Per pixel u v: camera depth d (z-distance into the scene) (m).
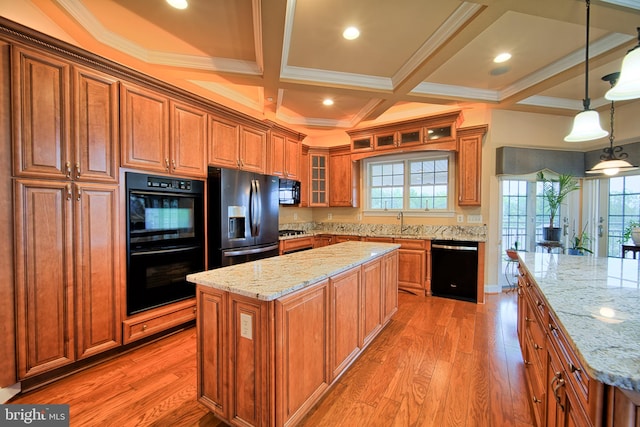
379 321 2.57
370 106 3.98
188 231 2.78
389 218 4.83
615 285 1.45
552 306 1.15
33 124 1.78
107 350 2.17
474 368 2.14
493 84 3.28
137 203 2.34
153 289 2.45
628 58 1.38
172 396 1.82
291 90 3.47
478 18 1.99
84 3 1.99
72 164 1.95
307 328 1.58
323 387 1.72
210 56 2.69
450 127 3.81
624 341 0.84
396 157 4.77
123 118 2.24
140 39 2.43
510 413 1.67
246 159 3.48
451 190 4.23
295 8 2.02
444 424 1.59
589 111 1.75
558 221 4.19
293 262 2.06
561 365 1.06
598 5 1.81
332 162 5.14
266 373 1.37
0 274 1.69
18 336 1.75
